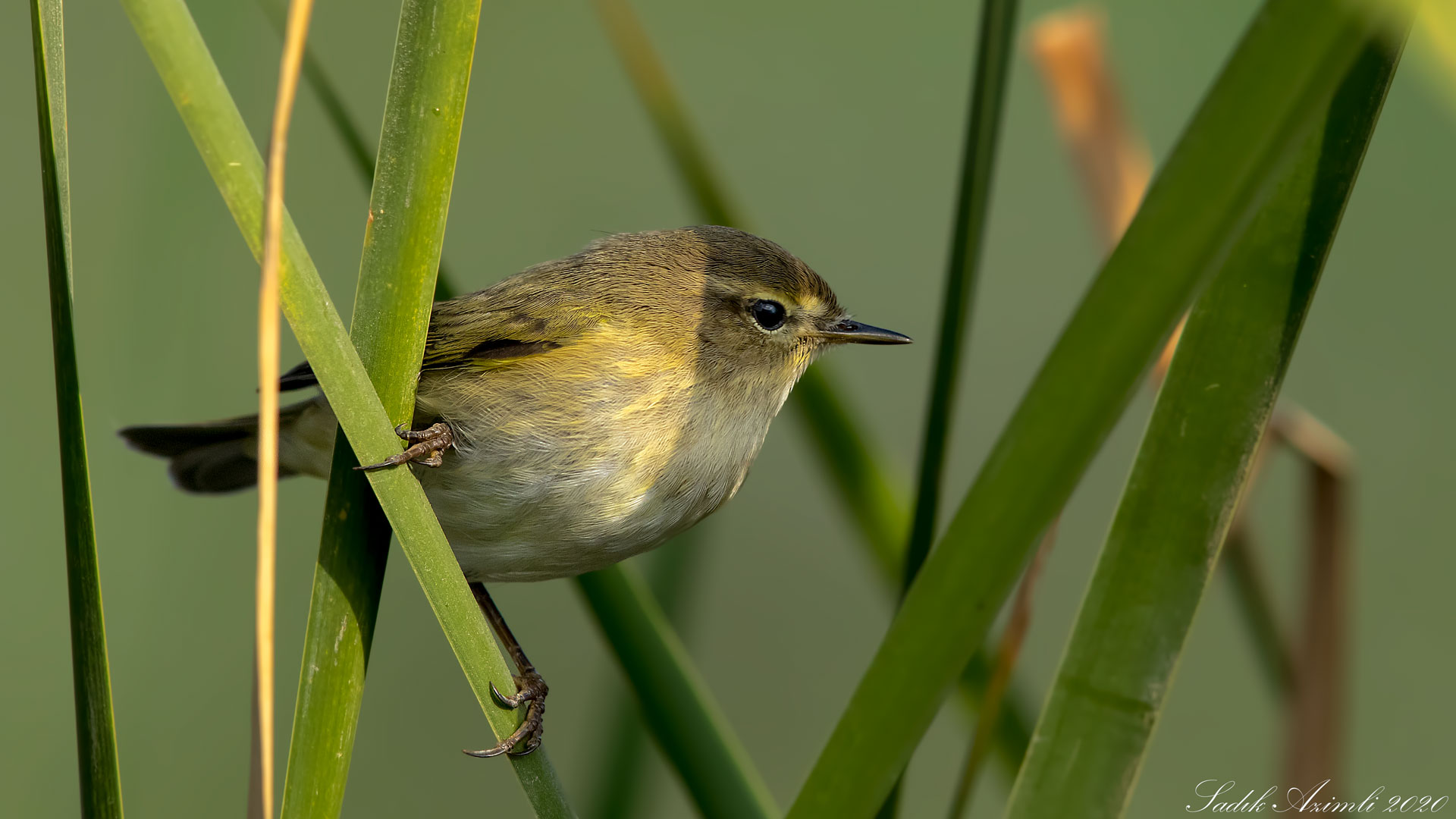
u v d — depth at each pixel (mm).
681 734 2887
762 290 2914
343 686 2861
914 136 3035
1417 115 3016
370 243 2861
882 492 2916
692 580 2918
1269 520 3000
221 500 2975
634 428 2902
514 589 3002
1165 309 2447
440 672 2986
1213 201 2377
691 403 2908
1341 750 2902
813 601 3002
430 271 2861
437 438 2895
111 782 2855
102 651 2854
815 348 2922
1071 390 2545
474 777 2979
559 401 2898
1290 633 2908
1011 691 2910
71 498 2854
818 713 2990
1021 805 2848
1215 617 3000
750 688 2992
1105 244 2922
